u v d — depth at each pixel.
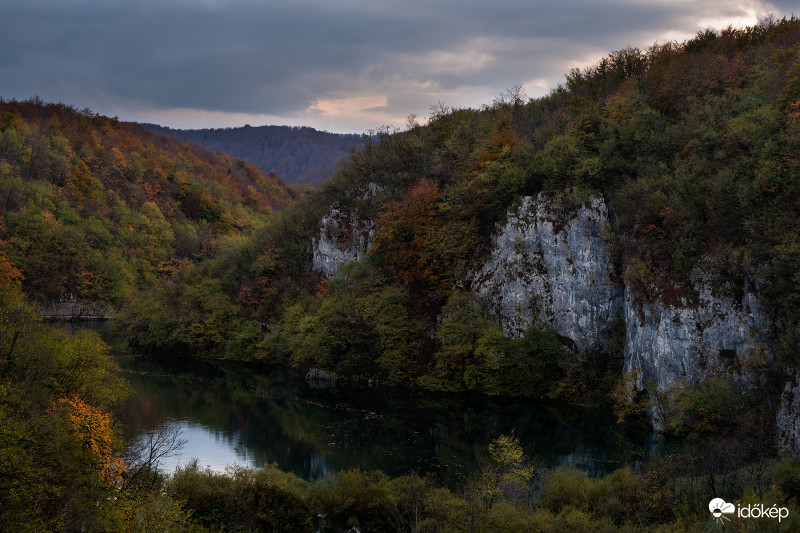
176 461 44.75
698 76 71.75
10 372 32.34
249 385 72.38
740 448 36.62
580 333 62.81
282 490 33.66
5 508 22.98
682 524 27.23
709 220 50.03
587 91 90.12
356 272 80.19
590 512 30.61
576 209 63.88
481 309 68.62
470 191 73.50
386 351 71.69
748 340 44.78
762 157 47.97
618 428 52.03
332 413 59.75
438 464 44.59
